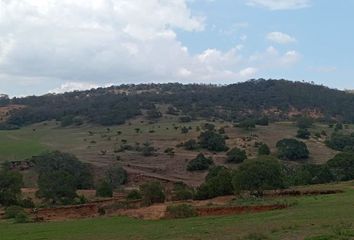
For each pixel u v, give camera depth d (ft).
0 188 307.99
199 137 550.77
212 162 473.26
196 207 216.95
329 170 347.77
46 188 323.78
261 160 262.47
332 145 554.46
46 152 467.93
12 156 519.60
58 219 246.06
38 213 268.00
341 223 107.34
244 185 255.91
